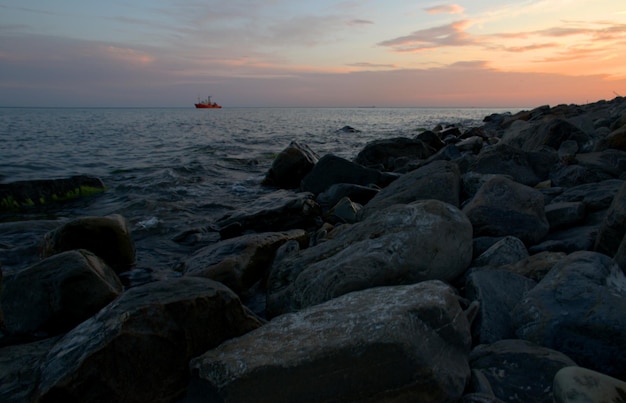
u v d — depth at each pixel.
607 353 3.03
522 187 5.94
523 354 3.06
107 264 5.97
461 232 4.77
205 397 2.95
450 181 7.24
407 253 4.33
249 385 2.73
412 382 2.63
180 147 23.75
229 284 5.50
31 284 4.69
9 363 3.68
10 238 7.65
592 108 26.14
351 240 5.08
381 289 3.57
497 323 3.65
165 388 3.05
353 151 21.78
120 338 2.91
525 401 2.79
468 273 4.69
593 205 6.01
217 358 3.01
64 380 2.80
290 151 12.89
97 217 6.46
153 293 3.31
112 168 16.19
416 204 5.04
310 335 2.97
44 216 9.89
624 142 8.94
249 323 3.53
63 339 3.37
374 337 2.69
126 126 48.44
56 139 28.97
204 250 6.34
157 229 8.67
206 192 12.28
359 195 9.52
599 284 3.43
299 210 8.48
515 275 4.25
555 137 10.05
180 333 3.16
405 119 73.06
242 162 17.66
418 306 2.97
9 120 68.19
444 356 2.87
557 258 4.48
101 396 2.86
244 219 8.39
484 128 29.20
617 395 2.32
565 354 3.15
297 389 2.69
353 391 2.66
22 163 16.84
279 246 6.38
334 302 3.51
